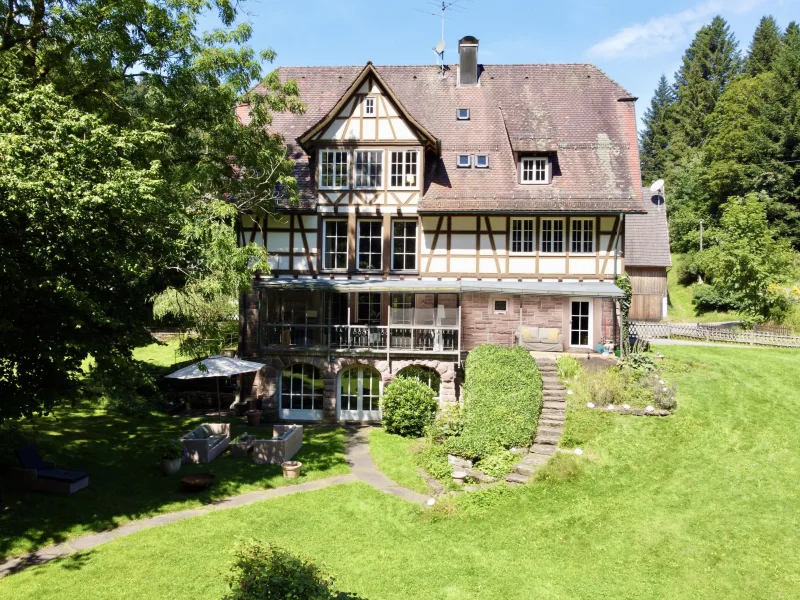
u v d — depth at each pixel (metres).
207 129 19.77
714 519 12.90
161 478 15.77
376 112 23.80
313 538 12.48
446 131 26.19
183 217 15.59
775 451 15.90
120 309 13.74
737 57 68.62
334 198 24.06
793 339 26.88
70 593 10.15
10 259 11.34
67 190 11.45
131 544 12.02
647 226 38.62
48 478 13.98
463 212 23.44
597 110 26.47
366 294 24.48
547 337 23.72
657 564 11.38
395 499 14.66
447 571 11.14
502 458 15.89
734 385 20.47
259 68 20.16
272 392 23.25
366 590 10.44
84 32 16.62
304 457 17.97
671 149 66.31
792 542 11.98
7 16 16.30
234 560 8.92
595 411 18.25
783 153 46.78
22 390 12.86
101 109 17.19
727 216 34.44
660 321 38.00
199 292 22.41
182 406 24.02
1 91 13.27
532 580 10.86
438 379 23.16
